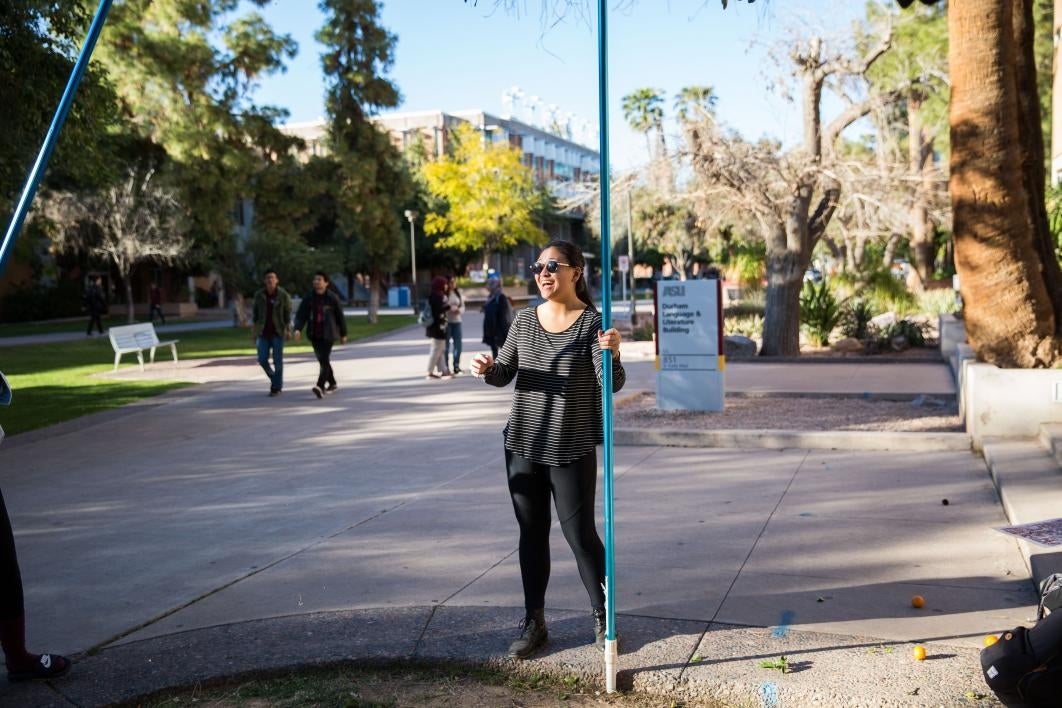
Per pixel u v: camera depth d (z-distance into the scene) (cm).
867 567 523
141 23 2838
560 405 408
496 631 438
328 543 612
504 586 512
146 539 633
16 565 401
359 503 724
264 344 1412
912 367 1593
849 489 714
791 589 489
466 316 4156
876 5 1794
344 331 1416
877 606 459
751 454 867
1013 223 877
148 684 397
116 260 3541
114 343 1836
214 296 5569
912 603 459
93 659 425
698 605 468
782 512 653
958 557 536
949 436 849
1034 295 884
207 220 3173
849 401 1183
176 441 1034
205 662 416
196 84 2955
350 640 434
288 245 3606
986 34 859
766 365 1698
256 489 783
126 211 3400
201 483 812
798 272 1811
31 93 1175
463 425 1094
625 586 501
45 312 4588
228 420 1184
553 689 393
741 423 1013
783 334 1828
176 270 5041
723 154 1767
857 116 1797
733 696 370
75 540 633
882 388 1286
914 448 856
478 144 5188
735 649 405
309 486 790
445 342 1634
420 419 1150
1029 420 823
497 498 727
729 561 543
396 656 416
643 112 4181
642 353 1942
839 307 2109
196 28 2936
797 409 1123
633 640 421
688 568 531
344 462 894
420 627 446
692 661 395
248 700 389
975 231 887
